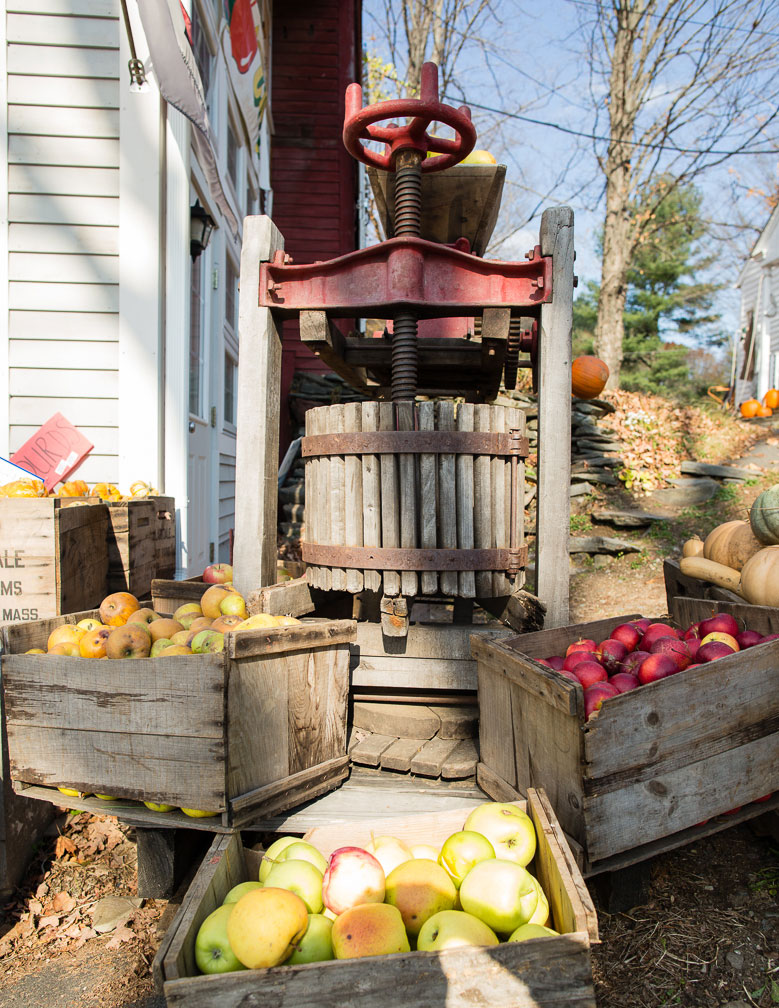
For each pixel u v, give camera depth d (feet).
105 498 12.55
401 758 8.41
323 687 8.10
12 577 9.45
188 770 6.82
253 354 10.35
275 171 35.40
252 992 4.83
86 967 7.04
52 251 14.26
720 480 26.68
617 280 48.08
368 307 9.86
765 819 8.16
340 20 35.42
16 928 7.68
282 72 35.42
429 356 12.30
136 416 14.30
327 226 35.50
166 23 11.91
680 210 94.12
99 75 14.24
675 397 88.07
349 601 11.62
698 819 7.00
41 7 14.17
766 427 33.06
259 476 10.34
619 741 6.52
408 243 9.53
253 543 10.34
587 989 4.85
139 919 7.73
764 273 57.41
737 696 7.21
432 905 5.79
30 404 14.30
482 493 8.97
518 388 32.71
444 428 8.80
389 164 10.11
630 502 25.53
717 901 7.41
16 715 7.55
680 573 13.56
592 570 21.47
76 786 7.32
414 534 8.86
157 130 14.30
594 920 5.05
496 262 9.77
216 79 19.43
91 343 14.33
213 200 18.81
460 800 7.92
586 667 7.82
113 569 11.31
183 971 5.16
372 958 4.91
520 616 10.30
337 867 5.88
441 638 9.30
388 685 9.36
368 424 8.88
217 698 6.70
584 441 28.07
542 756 7.11
